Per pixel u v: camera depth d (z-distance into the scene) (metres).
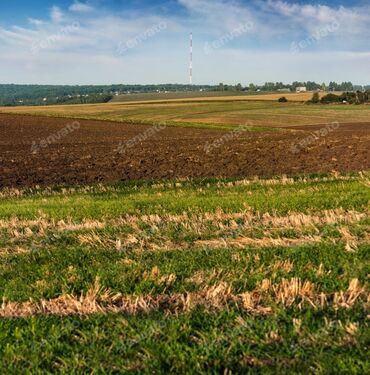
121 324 4.68
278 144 28.55
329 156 22.86
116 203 11.40
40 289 5.71
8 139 41.00
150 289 5.61
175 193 13.39
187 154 25.42
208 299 5.28
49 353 4.20
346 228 7.87
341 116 73.75
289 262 6.27
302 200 10.47
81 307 5.21
